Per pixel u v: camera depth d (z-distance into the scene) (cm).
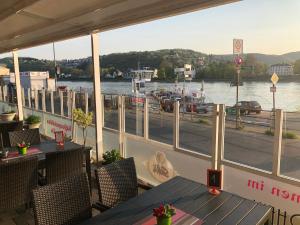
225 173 318
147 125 428
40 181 343
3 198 296
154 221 195
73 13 366
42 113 781
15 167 296
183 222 192
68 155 341
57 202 217
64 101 661
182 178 274
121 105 486
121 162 274
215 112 317
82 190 235
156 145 410
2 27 464
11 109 1011
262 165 298
